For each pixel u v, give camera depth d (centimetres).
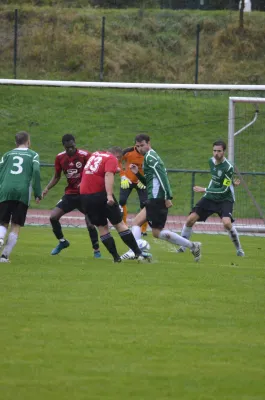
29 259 2973
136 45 9362
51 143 7344
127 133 7588
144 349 1667
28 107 7944
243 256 3462
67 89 8344
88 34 9506
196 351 1662
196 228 5297
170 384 1449
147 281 2478
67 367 1531
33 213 5803
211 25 9831
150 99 8219
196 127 7694
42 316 1933
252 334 1816
